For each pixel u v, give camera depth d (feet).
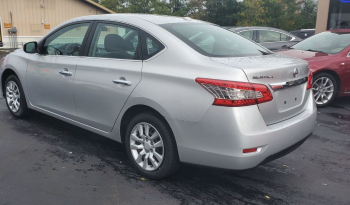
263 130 10.02
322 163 13.97
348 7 38.96
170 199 10.76
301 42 26.96
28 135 15.94
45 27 72.69
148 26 12.24
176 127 10.64
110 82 12.45
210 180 12.14
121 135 12.71
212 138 10.05
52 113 15.61
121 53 12.60
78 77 13.71
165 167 11.34
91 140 15.67
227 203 10.64
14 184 11.35
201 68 10.37
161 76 11.00
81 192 11.00
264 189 11.62
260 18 114.11
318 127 18.70
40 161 13.21
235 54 11.70
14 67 17.19
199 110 10.11
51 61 15.10
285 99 11.05
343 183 12.26
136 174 12.39
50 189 11.12
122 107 12.13
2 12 67.92
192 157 10.59
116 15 13.70
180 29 12.36
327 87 22.58
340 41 24.17
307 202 10.87
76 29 14.67
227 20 113.60
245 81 9.76
